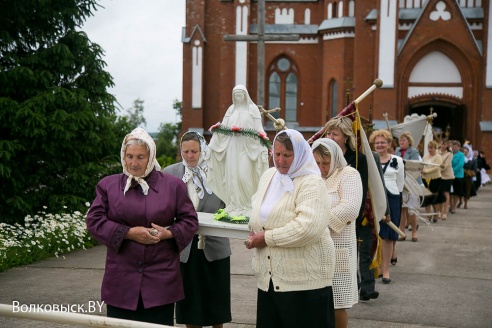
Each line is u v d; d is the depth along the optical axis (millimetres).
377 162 6629
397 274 8805
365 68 33938
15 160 11539
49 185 11992
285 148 3947
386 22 33031
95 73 12703
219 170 5312
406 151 11812
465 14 33469
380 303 7129
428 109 36625
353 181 4766
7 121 11094
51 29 12289
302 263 3979
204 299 5254
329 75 35594
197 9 36469
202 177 5500
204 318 5258
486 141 32625
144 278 4105
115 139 12797
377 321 6383
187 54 36531
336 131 5551
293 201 3986
